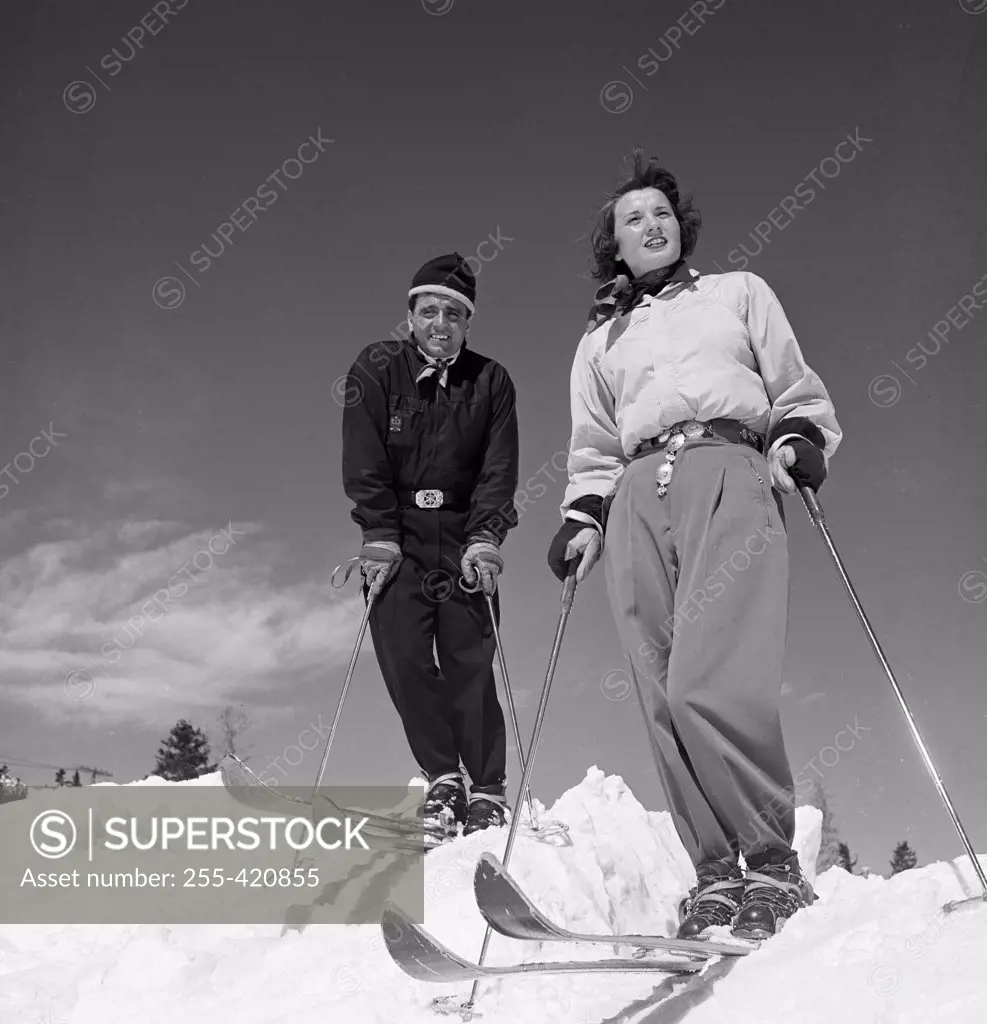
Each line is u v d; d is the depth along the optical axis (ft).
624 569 9.57
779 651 8.91
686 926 8.61
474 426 14.52
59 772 36.55
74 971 9.72
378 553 14.01
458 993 8.36
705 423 9.57
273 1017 8.50
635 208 10.39
